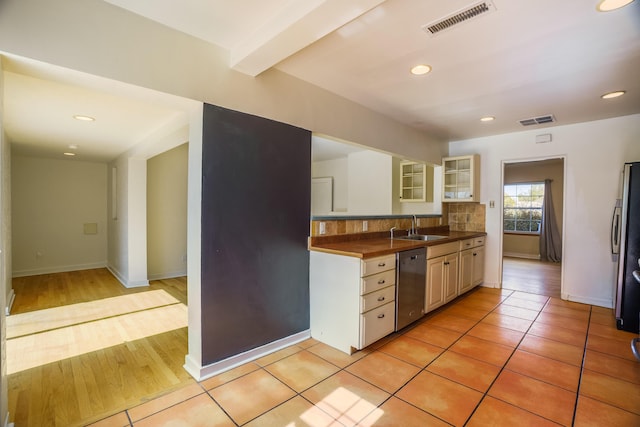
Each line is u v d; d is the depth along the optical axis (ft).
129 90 6.12
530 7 5.51
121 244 16.55
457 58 7.41
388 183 16.65
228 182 7.27
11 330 9.96
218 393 6.52
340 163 20.44
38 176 17.80
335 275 8.54
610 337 9.34
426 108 10.96
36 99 7.96
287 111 8.39
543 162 24.27
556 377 7.14
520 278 17.43
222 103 7.09
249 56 6.64
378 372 7.34
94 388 6.75
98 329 10.04
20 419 5.75
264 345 8.14
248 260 7.72
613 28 6.14
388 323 8.91
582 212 12.76
